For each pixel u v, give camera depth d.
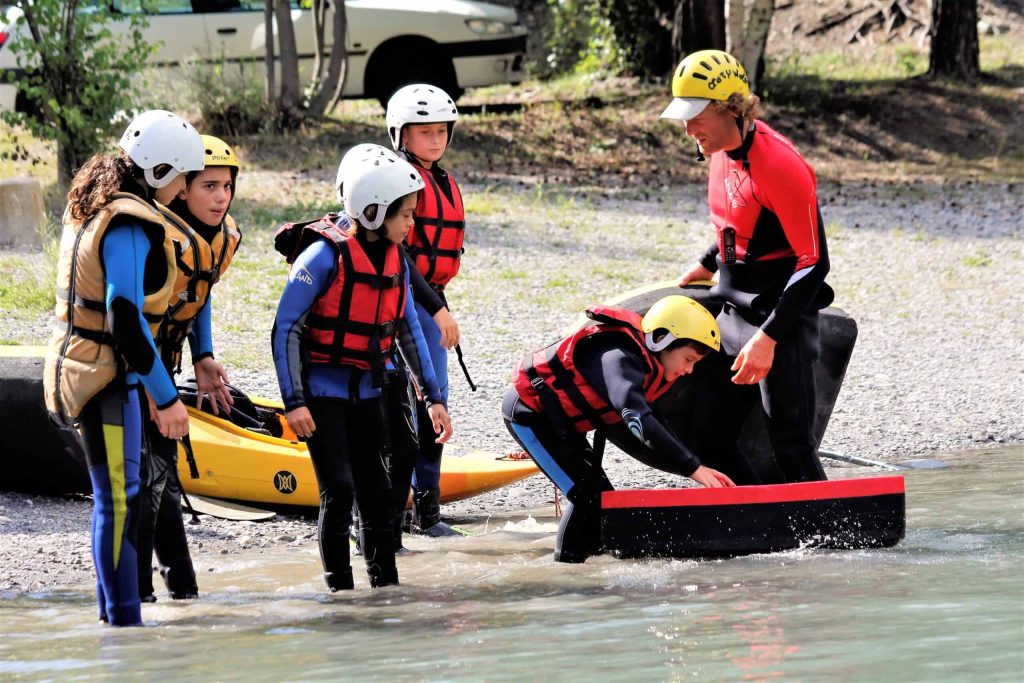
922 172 54.81
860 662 9.12
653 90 60.00
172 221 12.16
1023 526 15.63
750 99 14.42
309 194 42.19
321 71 50.88
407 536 17.00
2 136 46.56
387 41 51.34
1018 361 29.81
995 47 71.44
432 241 16.62
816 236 14.47
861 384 27.78
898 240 43.19
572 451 14.62
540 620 11.33
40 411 17.34
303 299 12.72
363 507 13.48
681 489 14.16
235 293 31.95
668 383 14.31
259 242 36.75
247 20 49.12
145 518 12.34
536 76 67.06
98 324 11.49
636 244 40.22
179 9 48.34
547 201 46.00
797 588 12.23
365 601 12.67
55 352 11.66
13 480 18.30
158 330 12.04
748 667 9.15
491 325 31.16
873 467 20.98
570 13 67.69
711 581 12.81
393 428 15.02
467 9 51.84
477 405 24.75
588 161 52.97
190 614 12.19
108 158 11.76
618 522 14.26
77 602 13.27
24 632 11.62
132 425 11.74
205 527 17.27
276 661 10.14
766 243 15.15
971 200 49.72
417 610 12.11
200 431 18.44
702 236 41.56
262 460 18.20
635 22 62.12
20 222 35.12
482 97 61.41
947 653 9.28
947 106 60.81
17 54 38.62
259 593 13.32
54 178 42.28
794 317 14.48
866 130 58.50
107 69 38.91
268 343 27.98
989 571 12.78
